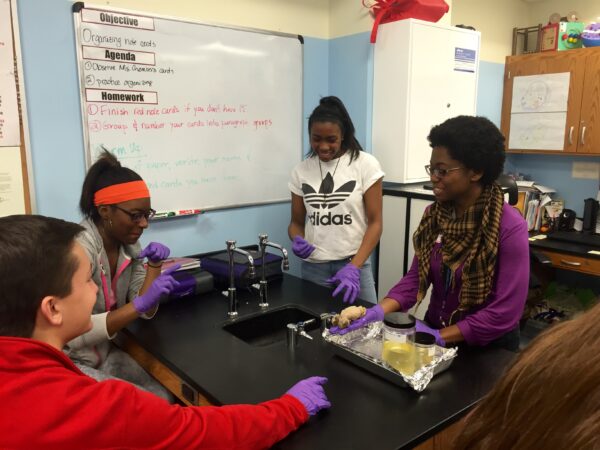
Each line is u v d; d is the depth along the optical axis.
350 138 2.17
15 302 0.75
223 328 1.70
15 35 1.84
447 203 1.51
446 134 1.35
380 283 3.01
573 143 3.28
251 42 2.53
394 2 2.60
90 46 2.02
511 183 2.40
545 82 3.38
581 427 0.29
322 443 0.98
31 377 0.71
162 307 1.88
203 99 2.39
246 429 0.90
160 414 0.80
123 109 2.15
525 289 1.36
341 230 2.20
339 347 1.36
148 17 2.15
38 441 0.68
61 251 0.79
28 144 1.92
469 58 2.97
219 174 2.51
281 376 1.28
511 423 0.34
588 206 3.33
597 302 0.36
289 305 1.89
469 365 1.31
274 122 2.70
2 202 1.89
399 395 1.16
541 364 0.33
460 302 1.45
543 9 3.80
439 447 1.08
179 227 2.41
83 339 1.46
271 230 2.80
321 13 2.86
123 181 1.54
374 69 2.78
